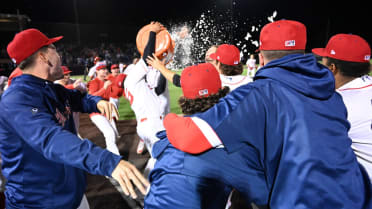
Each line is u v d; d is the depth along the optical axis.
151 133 2.32
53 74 1.49
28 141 1.17
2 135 1.31
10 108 1.21
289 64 1.06
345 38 1.61
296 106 1.00
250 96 1.03
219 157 1.05
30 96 1.28
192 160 1.06
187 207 1.07
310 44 26.59
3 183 2.27
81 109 1.75
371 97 1.52
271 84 1.05
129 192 1.00
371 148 1.54
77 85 2.41
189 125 1.00
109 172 1.01
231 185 1.09
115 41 31.42
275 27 1.15
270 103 1.02
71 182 1.53
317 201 0.96
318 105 1.03
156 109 2.38
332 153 0.99
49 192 1.43
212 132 0.98
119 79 3.83
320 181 0.96
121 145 4.32
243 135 1.01
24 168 1.36
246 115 1.00
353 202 1.01
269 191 1.10
